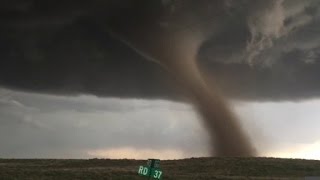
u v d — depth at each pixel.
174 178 59.62
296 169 84.44
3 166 70.50
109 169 70.06
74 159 97.69
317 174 78.06
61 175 57.31
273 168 84.31
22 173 57.09
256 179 64.88
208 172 78.56
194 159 98.19
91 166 84.56
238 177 67.25
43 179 52.81
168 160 96.75
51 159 97.81
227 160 95.00
